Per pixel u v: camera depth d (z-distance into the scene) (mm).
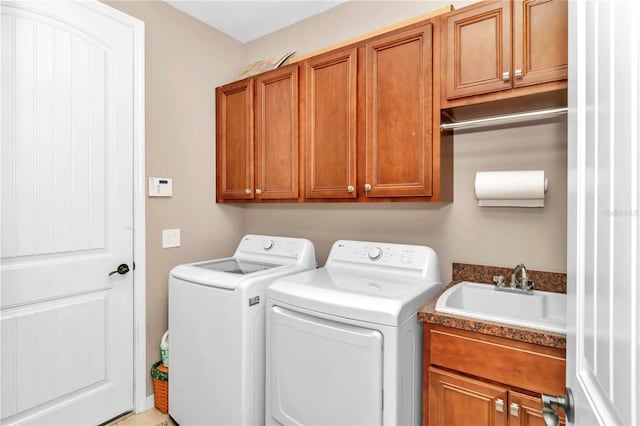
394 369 1192
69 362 1702
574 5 637
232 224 2564
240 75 2400
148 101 2016
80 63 1725
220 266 2064
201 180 2338
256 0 2090
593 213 527
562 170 1514
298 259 2027
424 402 1307
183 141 2215
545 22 1280
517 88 1330
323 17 2223
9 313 1517
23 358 1555
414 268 1670
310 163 1924
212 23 2355
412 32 1571
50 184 1630
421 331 1390
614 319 438
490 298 1574
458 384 1227
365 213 2109
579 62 603
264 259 2180
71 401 1712
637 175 374
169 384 1891
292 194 2004
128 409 1944
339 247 1946
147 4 2004
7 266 1511
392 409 1196
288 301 1469
